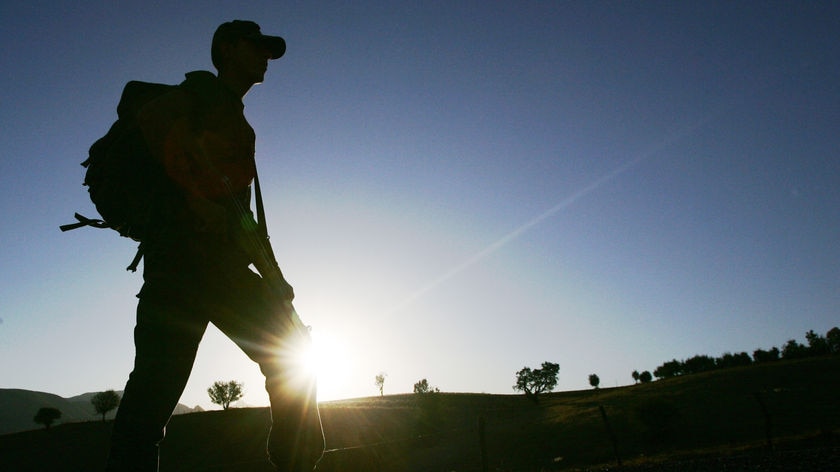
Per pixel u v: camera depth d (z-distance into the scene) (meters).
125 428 1.35
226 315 1.56
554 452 49.44
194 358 1.52
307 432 1.66
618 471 21.92
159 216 1.48
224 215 1.45
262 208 1.82
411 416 88.62
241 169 1.65
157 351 1.42
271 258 1.73
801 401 58.41
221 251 1.51
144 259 1.50
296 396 1.66
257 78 1.76
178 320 1.46
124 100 1.56
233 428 66.00
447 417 96.88
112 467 1.32
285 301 1.69
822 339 142.00
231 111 1.61
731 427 49.91
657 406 53.56
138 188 1.51
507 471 38.47
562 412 83.62
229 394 115.69
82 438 61.47
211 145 1.54
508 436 62.16
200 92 1.55
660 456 31.19
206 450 55.72
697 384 85.50
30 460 53.62
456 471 40.97
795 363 91.81
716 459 19.81
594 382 164.75
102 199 1.54
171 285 1.46
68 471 48.25
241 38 1.70
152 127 1.37
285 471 1.63
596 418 66.19
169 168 1.39
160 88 1.58
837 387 64.88
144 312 1.44
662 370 171.88
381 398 131.62
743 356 154.25
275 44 1.74
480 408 109.44
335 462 2.36
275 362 1.63
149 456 1.37
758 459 15.73
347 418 88.56
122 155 1.49
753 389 71.75
